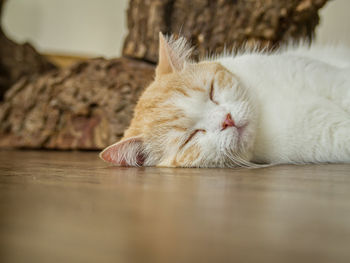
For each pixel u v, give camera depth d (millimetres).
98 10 1456
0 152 640
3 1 986
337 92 385
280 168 343
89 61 714
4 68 957
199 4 616
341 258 105
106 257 108
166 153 394
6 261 105
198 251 113
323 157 383
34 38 1459
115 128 632
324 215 158
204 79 390
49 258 108
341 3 1196
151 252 112
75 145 674
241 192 218
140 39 675
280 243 120
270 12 590
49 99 700
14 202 193
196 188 232
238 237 127
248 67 415
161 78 419
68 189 231
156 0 635
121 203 188
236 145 372
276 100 388
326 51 538
